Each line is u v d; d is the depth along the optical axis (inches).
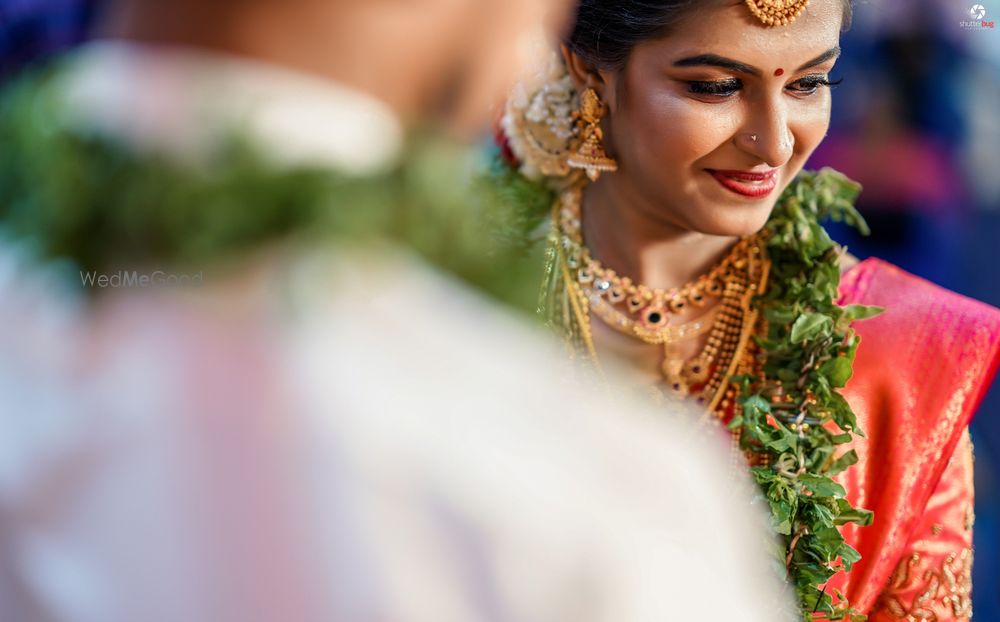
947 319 61.2
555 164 60.9
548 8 25.3
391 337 22.9
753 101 53.1
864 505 60.4
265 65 22.6
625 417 25.0
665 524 23.2
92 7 26.2
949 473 62.2
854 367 60.6
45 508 23.0
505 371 23.7
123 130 23.0
